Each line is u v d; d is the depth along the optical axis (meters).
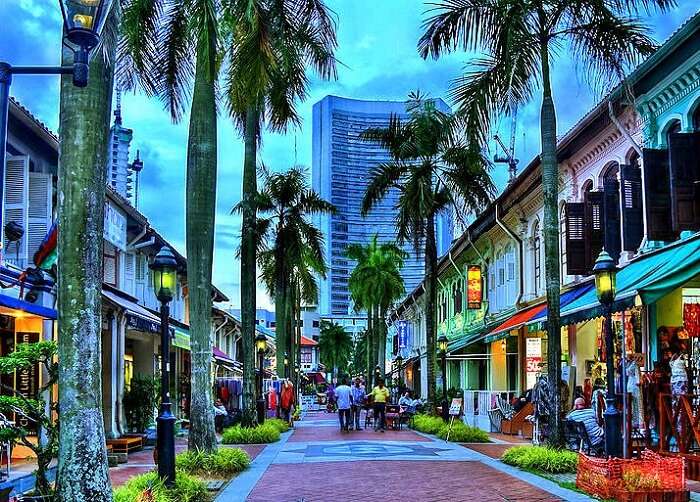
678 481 10.34
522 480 12.72
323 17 17.75
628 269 17.02
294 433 25.73
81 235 7.64
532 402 20.44
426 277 26.75
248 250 22.41
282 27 17.48
